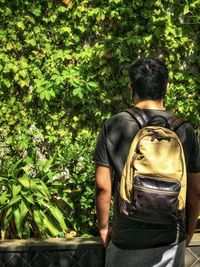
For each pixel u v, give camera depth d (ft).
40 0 19.47
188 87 20.07
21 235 15.97
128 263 8.85
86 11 19.57
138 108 9.09
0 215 16.83
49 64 19.61
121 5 19.47
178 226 8.83
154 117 8.95
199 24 19.81
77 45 19.72
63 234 16.37
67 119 19.94
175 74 19.97
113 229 9.04
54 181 18.12
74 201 17.94
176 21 19.77
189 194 9.23
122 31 19.74
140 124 8.93
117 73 19.84
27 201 16.48
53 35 19.67
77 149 18.48
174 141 8.73
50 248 14.84
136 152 8.73
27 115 19.93
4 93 19.85
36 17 19.58
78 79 19.62
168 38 19.71
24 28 19.60
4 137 19.94
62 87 19.51
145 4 19.51
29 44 19.65
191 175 9.11
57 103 19.89
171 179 8.54
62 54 19.60
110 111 19.97
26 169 17.71
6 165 19.01
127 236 8.77
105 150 8.96
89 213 17.87
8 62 19.61
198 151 9.13
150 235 8.66
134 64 9.28
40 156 20.03
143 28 19.62
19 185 16.79
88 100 19.77
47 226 16.39
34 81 19.60
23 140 19.88
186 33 19.83
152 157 8.57
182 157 8.74
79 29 19.58
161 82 9.11
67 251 14.93
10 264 14.82
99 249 14.94
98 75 19.76
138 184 8.53
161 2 19.56
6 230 16.74
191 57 19.99
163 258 8.75
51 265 14.89
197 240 14.92
